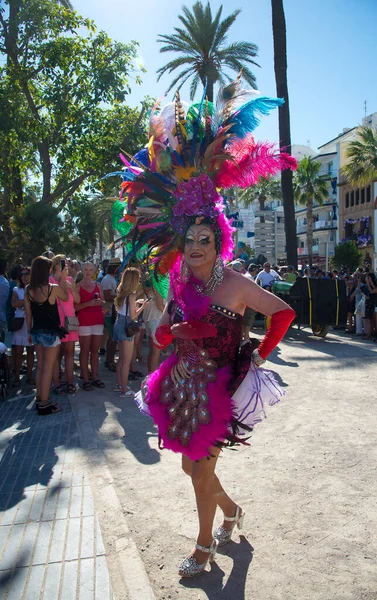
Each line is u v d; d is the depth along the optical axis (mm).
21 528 2980
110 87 14812
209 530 2566
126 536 2902
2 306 7305
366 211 38375
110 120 15320
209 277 2564
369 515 3141
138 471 3895
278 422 5102
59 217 16453
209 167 2742
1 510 3217
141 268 3070
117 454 4258
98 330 6609
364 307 11414
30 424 5121
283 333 2469
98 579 2486
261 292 2496
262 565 2643
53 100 14531
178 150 2820
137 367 8094
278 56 15141
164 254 2867
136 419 5230
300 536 2912
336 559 2678
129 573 2535
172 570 2617
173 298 2732
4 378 6285
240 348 2607
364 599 2350
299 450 4297
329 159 45906
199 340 2486
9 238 16828
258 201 42406
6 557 2684
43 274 5258
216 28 18406
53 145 15617
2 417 5402
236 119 2789
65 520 3070
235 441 2506
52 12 14609
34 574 2531
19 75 14453
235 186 2846
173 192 2742
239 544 2848
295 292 11312
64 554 2705
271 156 2746
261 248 18078
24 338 6809
